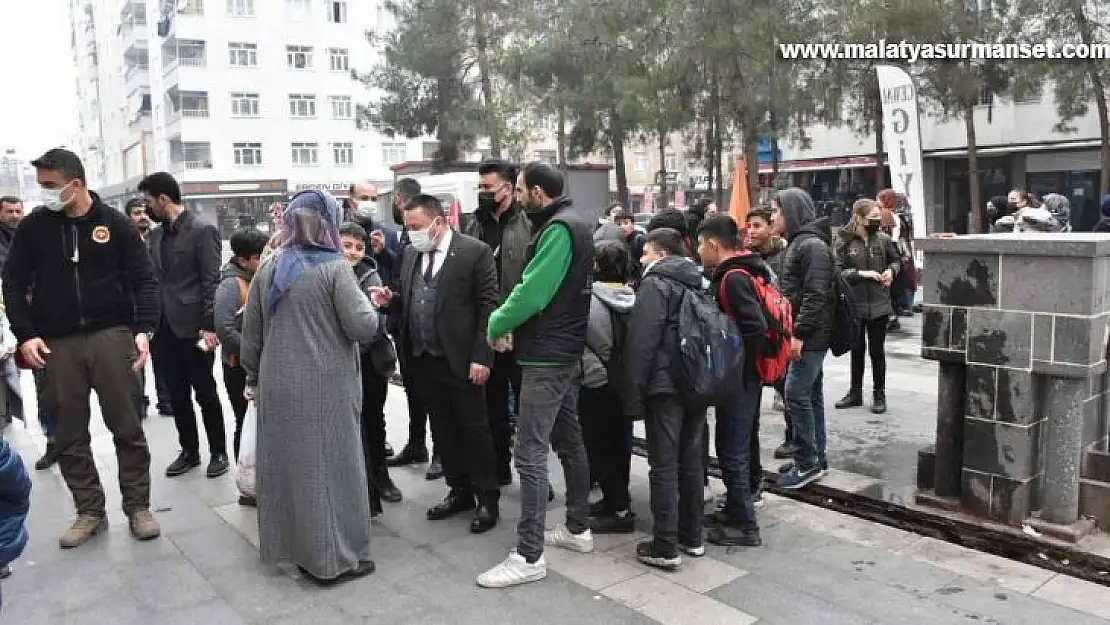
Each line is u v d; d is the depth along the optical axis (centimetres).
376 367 467
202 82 4009
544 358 364
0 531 228
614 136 2122
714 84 1593
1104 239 388
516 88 2017
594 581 372
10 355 561
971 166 1981
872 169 2677
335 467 369
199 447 587
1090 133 2173
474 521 436
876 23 1452
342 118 4322
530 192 375
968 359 414
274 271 370
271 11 4134
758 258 402
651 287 370
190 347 527
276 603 356
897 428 616
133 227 441
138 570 392
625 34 1698
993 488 411
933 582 365
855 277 650
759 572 379
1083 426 400
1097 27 1595
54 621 343
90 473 436
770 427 637
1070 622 327
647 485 509
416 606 351
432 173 2264
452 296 429
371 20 4372
